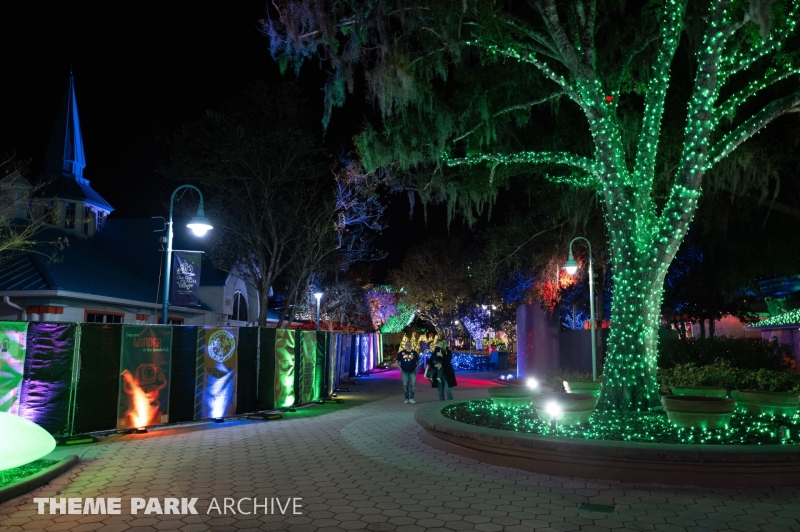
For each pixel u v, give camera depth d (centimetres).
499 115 1467
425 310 4700
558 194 1895
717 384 1573
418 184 1605
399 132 1412
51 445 811
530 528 582
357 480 779
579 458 796
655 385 1141
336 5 1196
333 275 4394
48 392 1017
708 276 2473
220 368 1358
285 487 739
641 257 1146
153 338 1203
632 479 770
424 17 1248
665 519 611
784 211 1789
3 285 2017
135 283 2677
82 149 3108
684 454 748
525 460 842
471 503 669
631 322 1141
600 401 1156
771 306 2741
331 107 1241
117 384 1131
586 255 2166
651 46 1372
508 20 1227
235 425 1295
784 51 1331
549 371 2452
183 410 1266
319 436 1146
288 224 2694
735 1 1060
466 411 1206
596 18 1362
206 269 3219
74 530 569
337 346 2323
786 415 1085
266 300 2698
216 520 603
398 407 1691
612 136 1180
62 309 2078
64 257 2414
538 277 2258
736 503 671
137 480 768
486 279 2248
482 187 1549
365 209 2747
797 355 2320
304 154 2581
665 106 1562
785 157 1631
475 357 4181
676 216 1090
